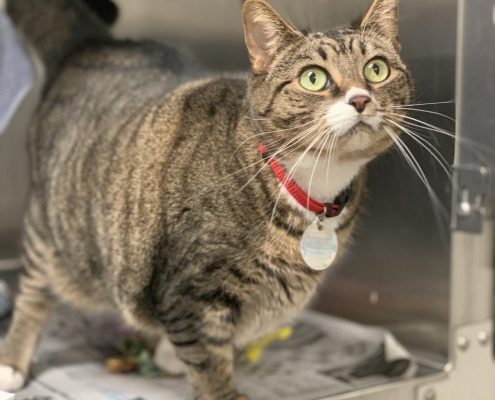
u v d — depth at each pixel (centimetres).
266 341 158
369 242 170
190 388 135
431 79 121
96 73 153
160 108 130
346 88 104
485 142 134
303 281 124
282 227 116
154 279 123
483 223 149
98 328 173
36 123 159
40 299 152
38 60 164
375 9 108
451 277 152
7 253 214
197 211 116
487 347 155
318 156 109
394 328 171
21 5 162
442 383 147
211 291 119
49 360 154
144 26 171
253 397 136
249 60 117
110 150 134
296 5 126
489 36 130
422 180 132
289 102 107
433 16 123
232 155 116
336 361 156
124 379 143
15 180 208
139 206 124
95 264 140
